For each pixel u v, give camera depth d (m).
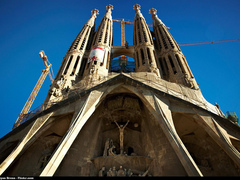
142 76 26.67
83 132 20.47
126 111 23.78
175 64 34.75
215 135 17.91
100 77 28.44
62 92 26.78
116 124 22.86
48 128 19.92
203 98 25.45
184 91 25.09
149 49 38.78
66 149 15.30
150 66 32.47
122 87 22.83
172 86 25.25
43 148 19.80
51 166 13.76
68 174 17.05
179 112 20.12
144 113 23.36
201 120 19.34
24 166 17.75
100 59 34.44
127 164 18.33
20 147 16.84
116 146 21.81
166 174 16.53
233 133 18.88
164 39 43.50
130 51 46.00
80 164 18.19
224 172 17.88
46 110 20.22
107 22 51.91
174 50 38.38
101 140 21.84
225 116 24.69
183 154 14.49
